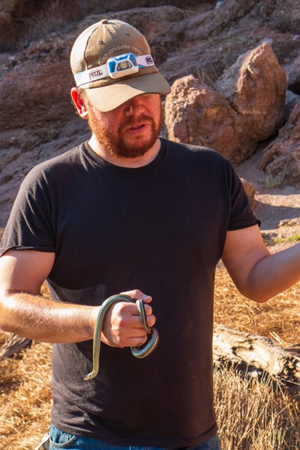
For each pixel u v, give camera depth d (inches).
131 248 88.8
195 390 92.0
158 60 539.8
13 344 259.0
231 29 525.0
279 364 169.3
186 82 396.2
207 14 553.3
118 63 85.9
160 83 87.5
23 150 530.3
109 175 90.4
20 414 214.8
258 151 403.9
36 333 81.5
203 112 385.1
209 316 95.1
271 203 357.4
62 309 80.4
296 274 94.7
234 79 399.2
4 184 503.2
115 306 74.0
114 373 88.7
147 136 88.0
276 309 249.8
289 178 371.9
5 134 540.7
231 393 162.2
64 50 542.9
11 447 196.5
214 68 497.7
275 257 96.7
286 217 340.5
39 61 541.0
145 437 89.7
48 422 206.8
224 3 540.4
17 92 534.3
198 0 598.9
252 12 524.1
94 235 88.5
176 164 93.3
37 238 88.6
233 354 181.3
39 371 237.8
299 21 499.8
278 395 168.9
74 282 90.4
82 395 90.8
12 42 604.4
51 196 89.4
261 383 168.1
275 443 151.2
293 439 154.3
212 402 96.7
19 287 87.0
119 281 89.0
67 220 88.7
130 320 72.8
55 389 94.9
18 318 82.8
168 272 89.7
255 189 371.9
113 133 87.0
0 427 208.1
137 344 74.0
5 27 607.2
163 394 89.6
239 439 150.8
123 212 89.3
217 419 156.6
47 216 89.4
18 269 87.8
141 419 89.8
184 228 90.7
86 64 88.4
